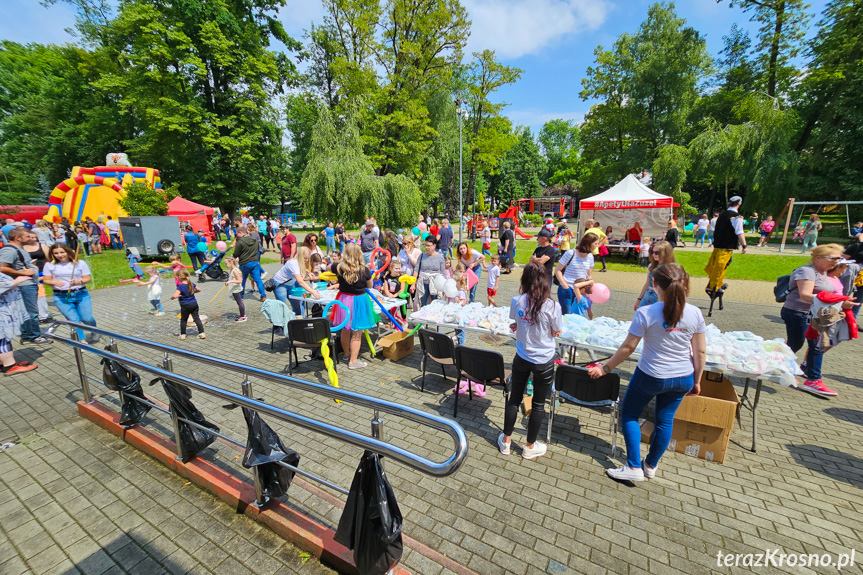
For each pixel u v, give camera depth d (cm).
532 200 4541
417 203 2034
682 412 319
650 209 1521
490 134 3086
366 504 186
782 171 1859
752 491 281
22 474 296
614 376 309
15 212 2425
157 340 644
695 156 2108
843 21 1917
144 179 1900
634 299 937
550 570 217
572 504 269
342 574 206
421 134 2417
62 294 577
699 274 1170
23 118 2942
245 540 231
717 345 334
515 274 1278
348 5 2164
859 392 439
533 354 297
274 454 237
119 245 1828
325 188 1845
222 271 1202
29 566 216
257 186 2978
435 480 295
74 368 520
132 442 333
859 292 568
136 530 240
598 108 2995
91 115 2719
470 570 213
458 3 2244
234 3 2253
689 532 244
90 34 2605
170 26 2058
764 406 409
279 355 574
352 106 2012
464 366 381
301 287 618
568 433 364
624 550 230
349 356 534
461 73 3156
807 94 2122
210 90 2289
